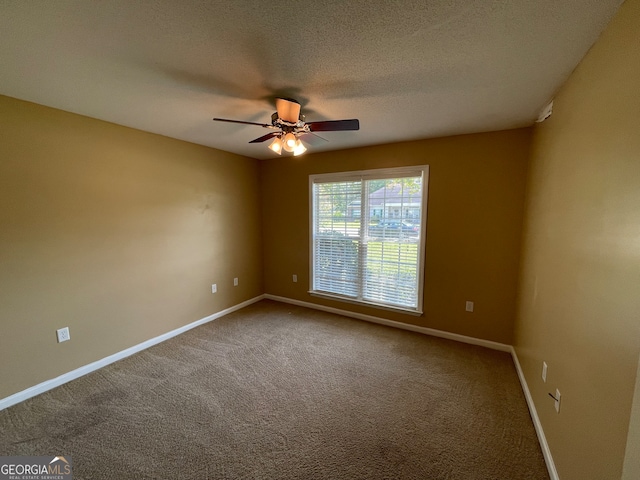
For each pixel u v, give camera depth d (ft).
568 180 5.11
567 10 3.67
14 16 3.78
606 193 3.72
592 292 3.96
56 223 7.45
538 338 6.38
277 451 5.45
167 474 4.98
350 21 3.94
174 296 10.60
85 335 8.11
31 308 7.06
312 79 5.68
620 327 3.23
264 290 15.21
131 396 7.09
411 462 5.20
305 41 4.42
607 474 3.33
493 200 9.22
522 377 7.60
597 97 4.13
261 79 5.69
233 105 7.09
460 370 8.24
